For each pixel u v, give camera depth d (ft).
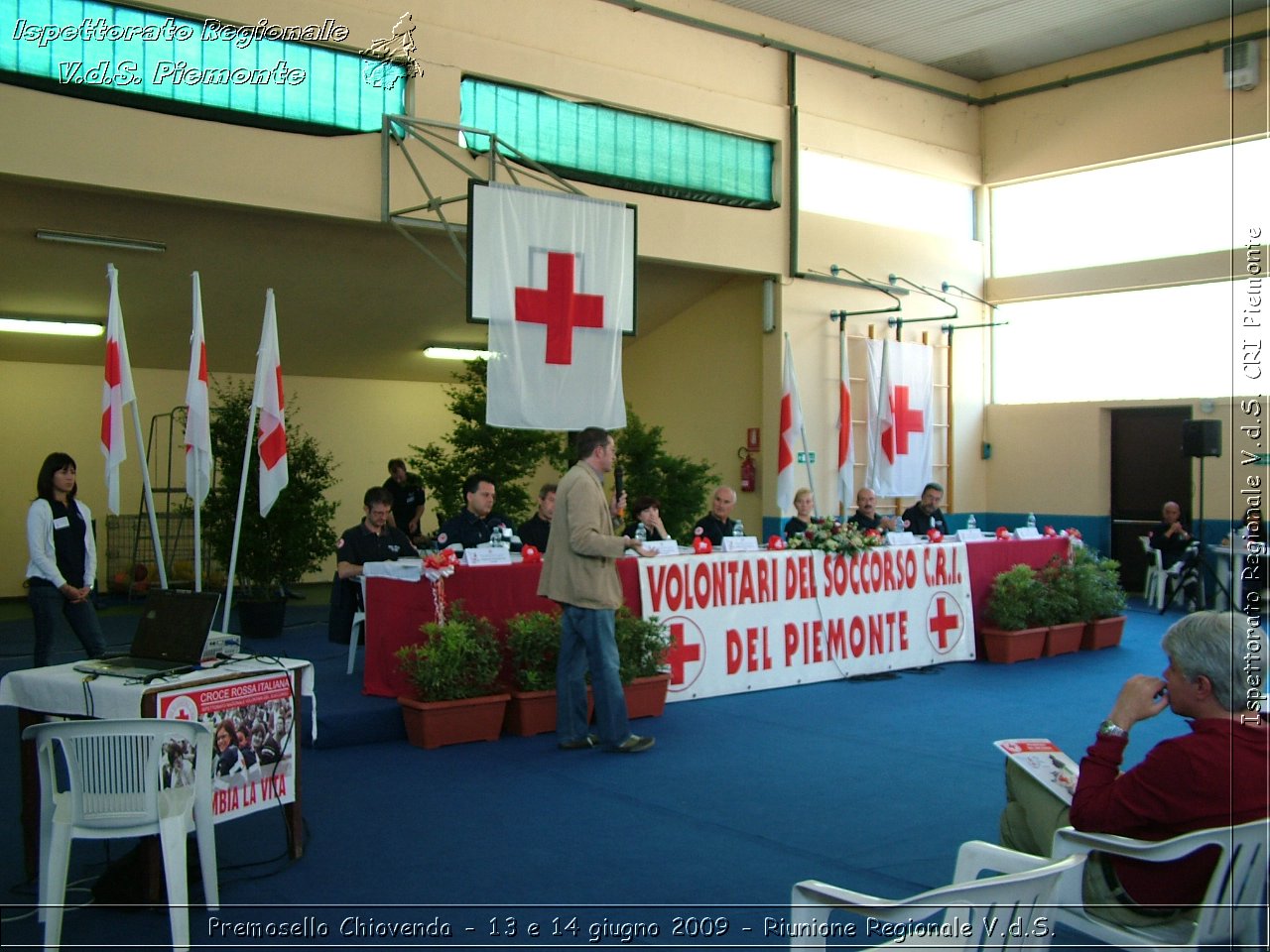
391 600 21.43
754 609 25.52
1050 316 46.52
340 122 30.01
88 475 40.24
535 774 18.38
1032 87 45.55
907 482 43.32
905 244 44.37
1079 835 9.20
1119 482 45.03
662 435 45.19
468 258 26.48
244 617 31.73
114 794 11.15
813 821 15.88
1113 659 30.17
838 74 42.19
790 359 38.75
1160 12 39.37
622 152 35.96
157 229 30.07
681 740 20.79
